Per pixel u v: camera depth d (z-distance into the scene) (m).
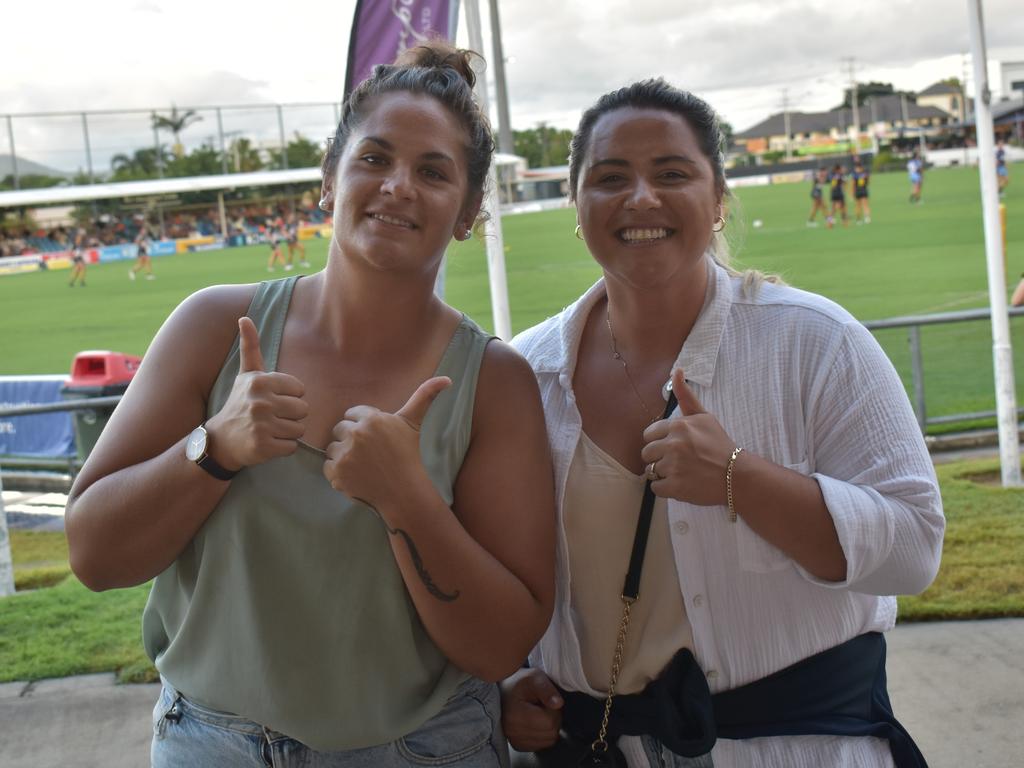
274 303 1.69
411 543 1.47
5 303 27.47
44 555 7.02
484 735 1.72
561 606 1.82
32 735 3.44
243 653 1.56
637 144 1.71
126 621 4.47
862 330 1.70
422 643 1.63
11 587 5.23
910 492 1.59
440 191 1.60
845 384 1.66
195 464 1.46
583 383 1.86
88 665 3.97
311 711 1.56
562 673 1.85
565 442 1.81
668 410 1.74
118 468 1.57
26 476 9.21
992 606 3.87
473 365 1.67
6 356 17.94
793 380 1.70
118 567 1.55
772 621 1.72
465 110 1.66
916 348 7.20
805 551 1.57
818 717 1.72
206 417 1.63
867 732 1.72
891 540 1.56
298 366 1.64
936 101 114.75
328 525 1.54
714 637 1.73
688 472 1.56
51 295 29.12
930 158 71.81
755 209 38.31
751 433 1.71
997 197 5.88
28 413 6.36
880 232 26.45
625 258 1.73
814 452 1.71
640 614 1.77
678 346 1.81
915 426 1.66
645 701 1.75
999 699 3.19
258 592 1.55
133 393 1.62
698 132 1.75
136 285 31.02
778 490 1.54
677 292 1.78
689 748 1.67
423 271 1.61
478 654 1.58
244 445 1.42
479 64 1.81
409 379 1.64
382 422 1.43
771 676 1.73
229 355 1.65
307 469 1.57
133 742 3.36
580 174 1.80
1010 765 2.80
